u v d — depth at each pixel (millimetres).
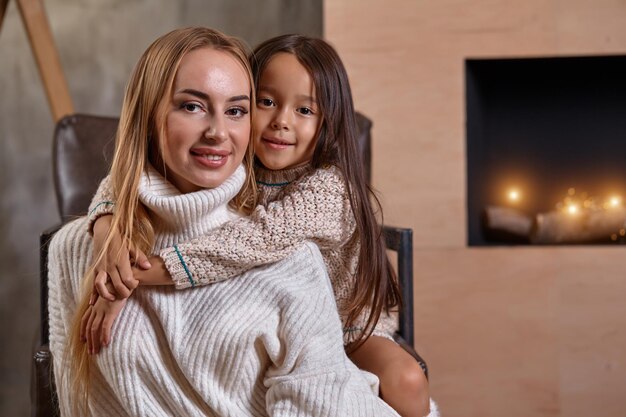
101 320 1150
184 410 1155
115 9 2676
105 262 1146
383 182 2289
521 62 2467
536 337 2260
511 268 2260
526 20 2260
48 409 1268
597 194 2627
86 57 2672
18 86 2658
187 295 1184
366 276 1373
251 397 1182
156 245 1212
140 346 1156
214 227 1235
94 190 1739
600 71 2594
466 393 2271
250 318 1168
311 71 1362
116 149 1228
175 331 1158
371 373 1292
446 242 2281
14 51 2646
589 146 2623
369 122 1898
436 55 2273
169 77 1167
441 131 2281
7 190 2664
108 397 1198
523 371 2264
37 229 2674
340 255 1406
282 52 1376
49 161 2672
